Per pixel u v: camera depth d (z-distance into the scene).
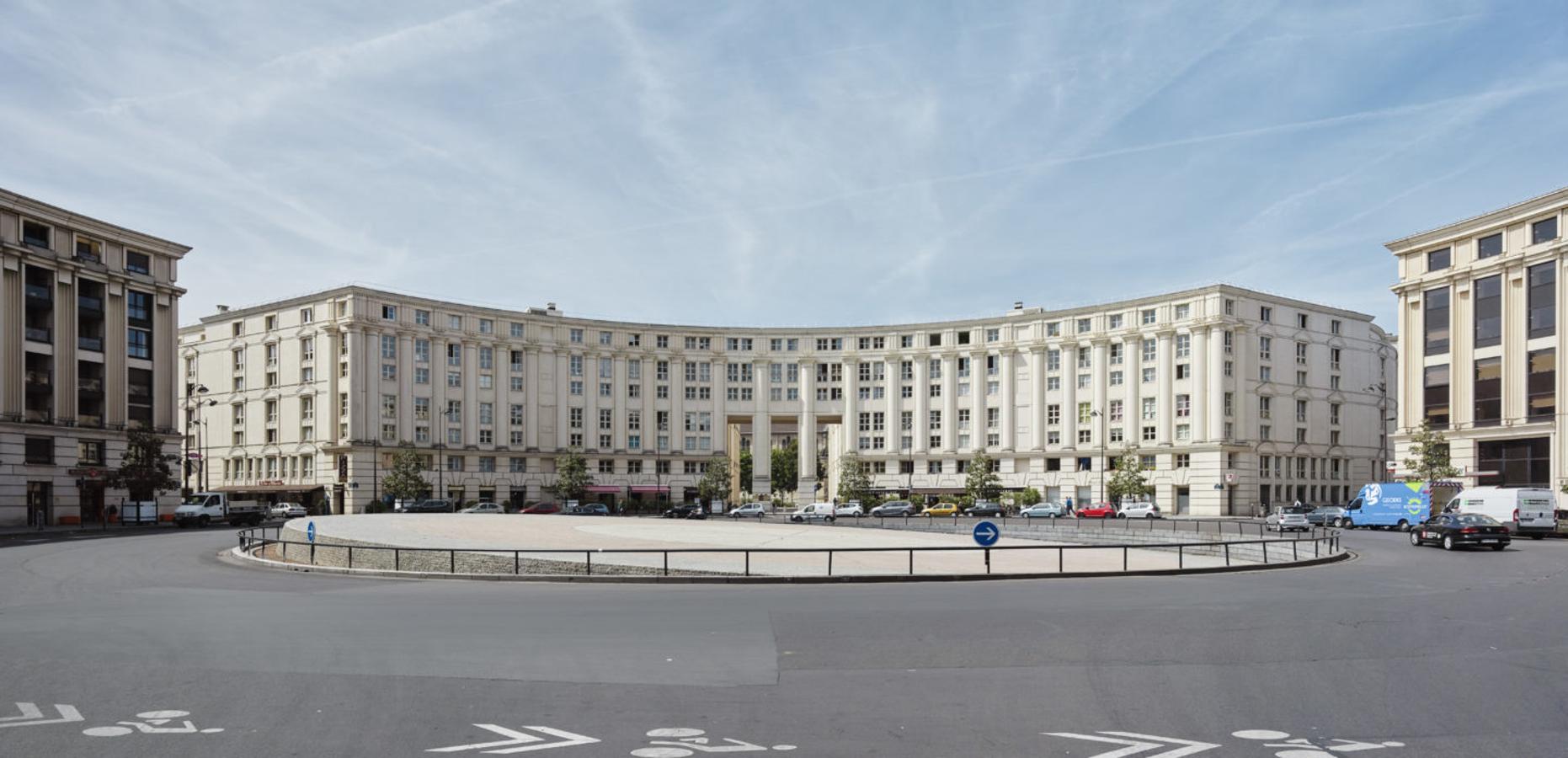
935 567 30.50
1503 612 19.09
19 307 62.69
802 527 55.75
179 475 73.62
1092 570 28.97
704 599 21.69
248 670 12.98
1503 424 61.09
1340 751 9.14
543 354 106.31
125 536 49.34
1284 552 37.81
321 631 16.56
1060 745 9.39
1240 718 10.45
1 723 10.11
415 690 11.80
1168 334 94.56
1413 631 16.59
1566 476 57.34
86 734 9.66
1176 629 16.80
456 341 100.75
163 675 12.66
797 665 13.46
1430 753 9.07
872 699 11.37
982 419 105.75
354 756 8.93
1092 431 99.44
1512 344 60.91
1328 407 99.69
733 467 124.81
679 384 112.00
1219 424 89.62
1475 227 63.62
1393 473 66.19
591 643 15.35
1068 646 15.04
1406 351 68.56
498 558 28.62
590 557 29.77
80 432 66.31
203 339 107.44
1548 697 11.40
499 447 102.19
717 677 12.63
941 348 108.19
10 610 19.66
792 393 113.31
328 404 94.50
